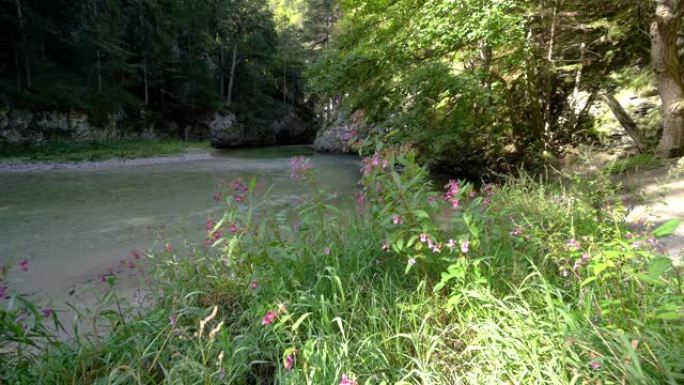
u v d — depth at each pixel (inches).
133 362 69.9
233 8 1547.7
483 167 379.6
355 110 319.3
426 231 81.3
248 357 76.7
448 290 88.0
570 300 77.9
